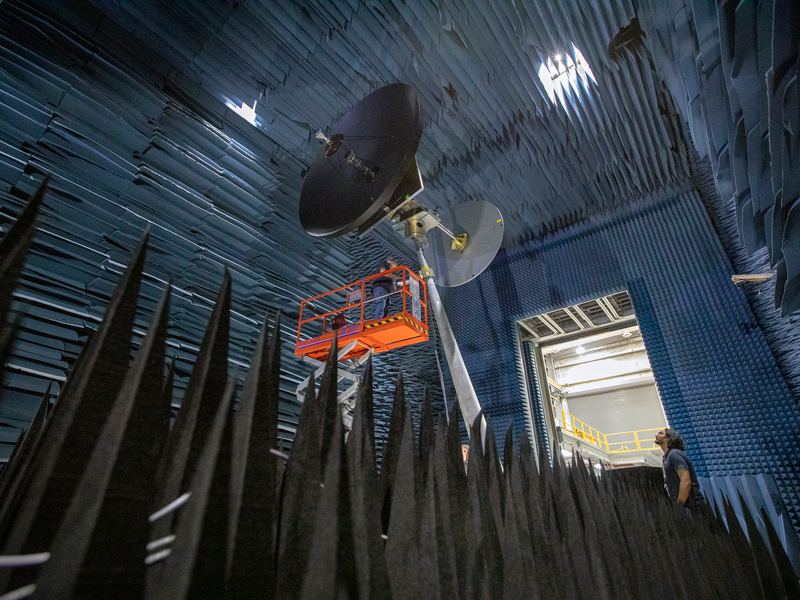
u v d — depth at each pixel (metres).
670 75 4.96
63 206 4.01
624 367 14.62
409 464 0.46
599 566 0.64
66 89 4.28
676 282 8.12
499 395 8.93
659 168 8.26
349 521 0.35
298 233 6.43
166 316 0.34
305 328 6.17
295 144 6.82
